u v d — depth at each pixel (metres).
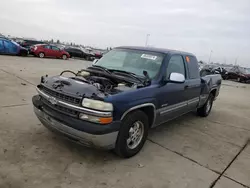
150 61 4.20
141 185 2.88
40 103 3.52
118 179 2.95
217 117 6.88
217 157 3.97
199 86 5.43
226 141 4.84
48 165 3.04
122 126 3.20
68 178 2.84
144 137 3.70
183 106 4.84
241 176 3.41
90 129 2.87
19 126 4.17
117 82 3.77
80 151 3.52
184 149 4.12
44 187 2.61
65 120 3.04
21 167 2.92
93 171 3.05
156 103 3.77
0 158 3.05
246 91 16.25
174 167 3.43
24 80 8.60
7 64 12.84
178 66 4.57
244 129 5.90
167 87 4.02
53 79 3.59
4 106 5.20
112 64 4.47
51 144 3.62
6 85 7.36
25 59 17.97
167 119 4.39
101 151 3.60
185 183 3.05
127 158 3.50
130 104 3.21
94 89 3.12
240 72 27.62
